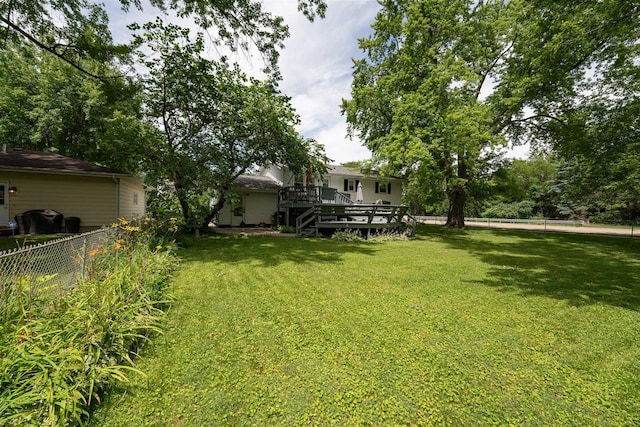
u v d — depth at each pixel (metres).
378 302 3.97
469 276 5.52
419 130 10.98
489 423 1.78
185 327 3.08
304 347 2.68
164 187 11.16
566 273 5.84
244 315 3.44
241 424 1.75
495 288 4.72
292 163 13.46
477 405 1.94
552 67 7.46
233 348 2.65
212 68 10.52
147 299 3.24
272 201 18.72
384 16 13.22
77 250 3.65
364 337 2.90
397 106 12.09
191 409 1.87
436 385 2.14
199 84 10.57
